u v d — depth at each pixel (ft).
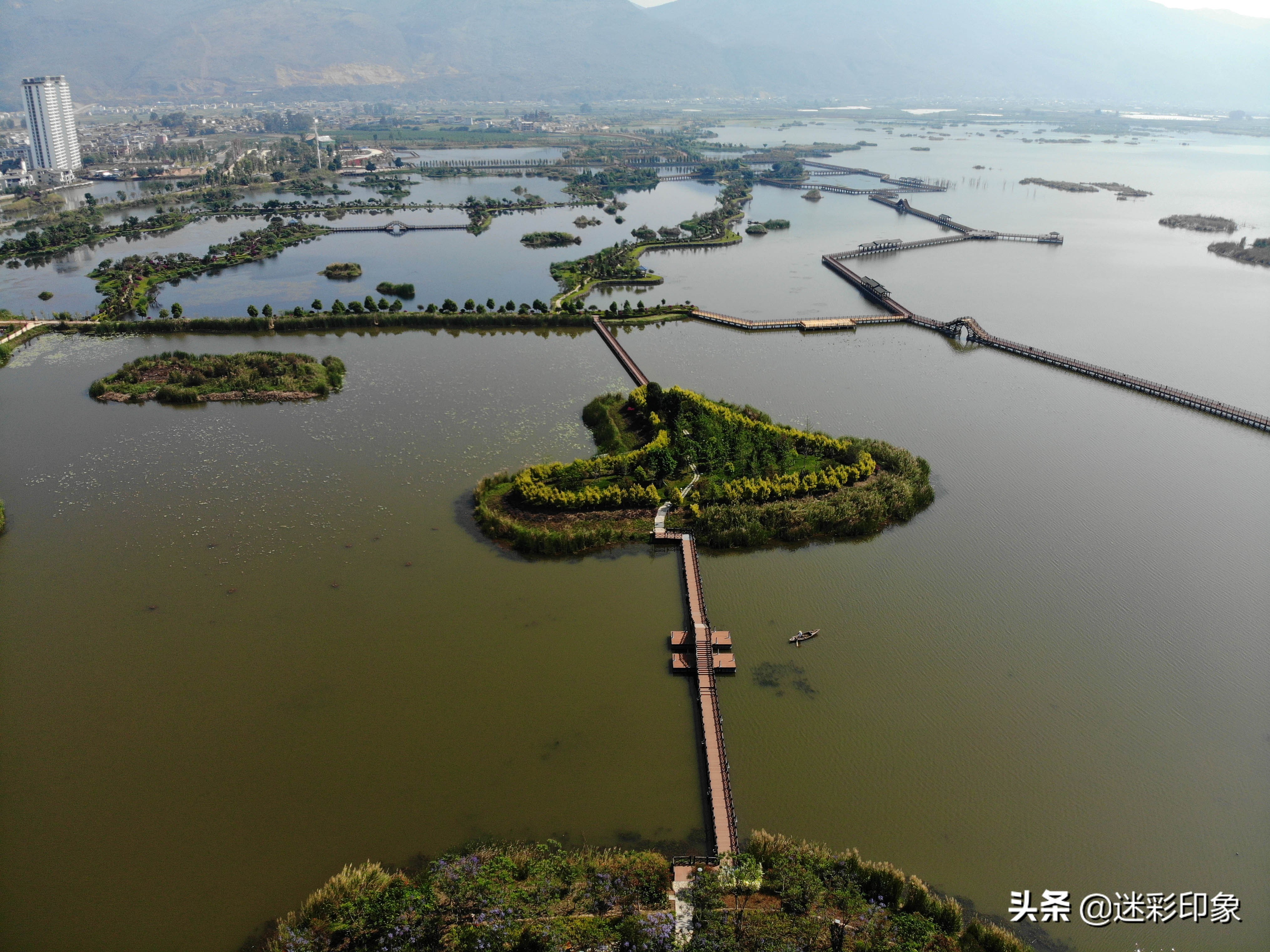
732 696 256.52
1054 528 355.97
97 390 479.00
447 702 252.01
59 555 323.37
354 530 342.03
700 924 177.88
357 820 212.64
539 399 480.23
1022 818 218.18
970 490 386.52
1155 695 261.65
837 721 247.91
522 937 172.55
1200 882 202.18
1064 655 278.46
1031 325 650.84
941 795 224.12
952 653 278.05
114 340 586.45
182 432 434.71
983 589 312.29
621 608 297.94
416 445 419.54
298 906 190.60
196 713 246.06
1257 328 649.61
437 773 227.20
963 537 347.56
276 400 476.13
